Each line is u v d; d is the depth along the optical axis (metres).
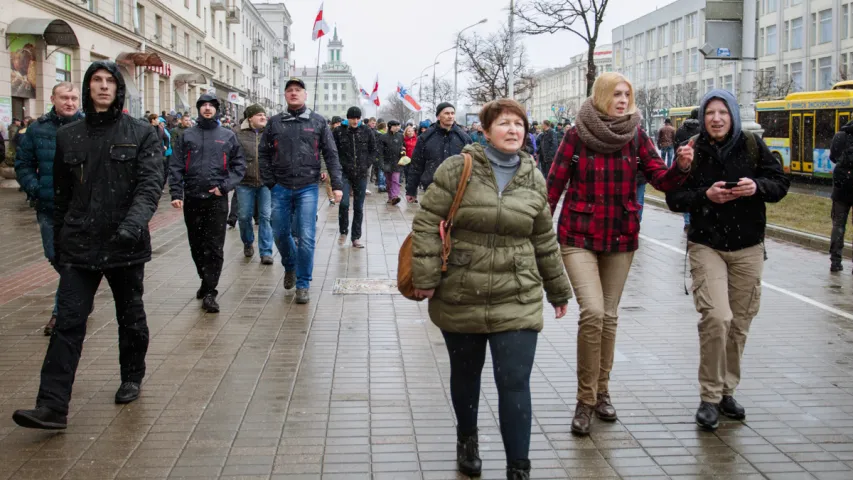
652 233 13.99
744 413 5.04
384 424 4.89
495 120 3.98
